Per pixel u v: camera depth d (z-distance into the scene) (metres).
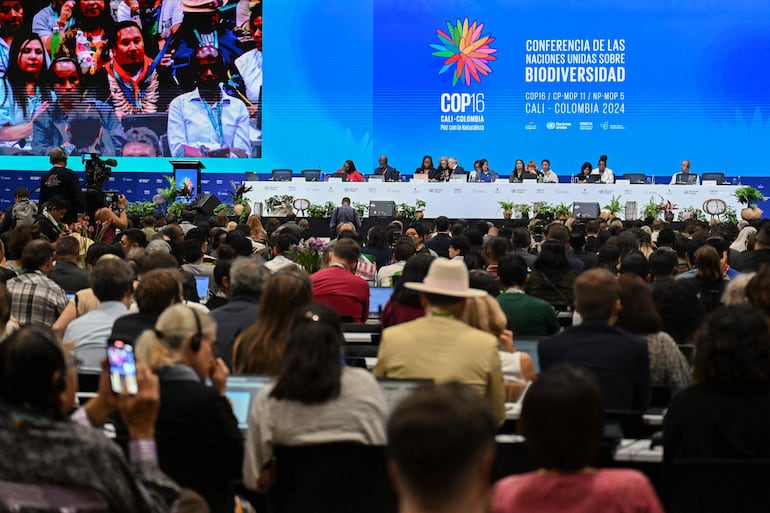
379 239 12.91
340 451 4.13
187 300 8.72
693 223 16.14
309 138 28.30
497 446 4.55
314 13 28.16
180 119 28.78
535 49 27.50
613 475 3.05
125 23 28.92
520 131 27.52
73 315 7.80
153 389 3.53
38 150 29.19
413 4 27.77
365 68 28.03
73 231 14.44
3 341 3.27
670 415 4.30
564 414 3.04
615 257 10.74
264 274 6.85
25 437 3.12
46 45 29.16
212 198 22.77
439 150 27.80
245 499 4.88
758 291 5.67
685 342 6.85
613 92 27.45
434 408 2.22
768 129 27.45
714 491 3.91
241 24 28.45
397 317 7.40
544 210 22.55
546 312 7.36
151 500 3.33
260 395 4.27
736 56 27.38
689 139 27.45
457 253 11.53
